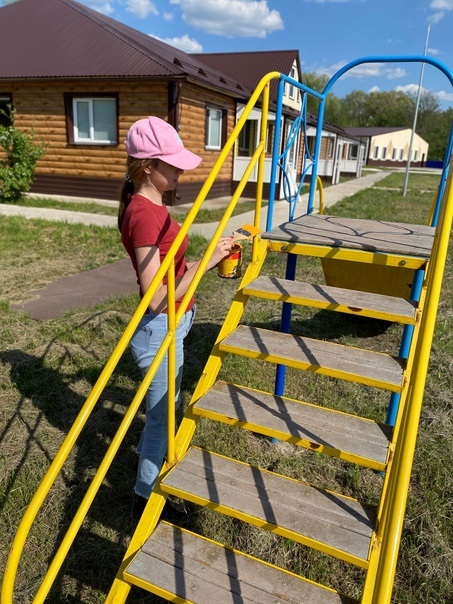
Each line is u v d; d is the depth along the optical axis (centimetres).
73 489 264
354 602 167
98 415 326
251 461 291
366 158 5234
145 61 1162
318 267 676
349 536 170
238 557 183
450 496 262
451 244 897
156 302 196
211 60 2170
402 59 320
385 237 256
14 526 240
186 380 373
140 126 191
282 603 166
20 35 1398
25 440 299
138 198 195
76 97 1245
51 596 210
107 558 227
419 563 227
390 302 216
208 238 826
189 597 167
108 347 416
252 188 1524
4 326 448
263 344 216
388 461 177
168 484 192
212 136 1398
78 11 1407
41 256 698
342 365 198
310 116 1864
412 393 124
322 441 187
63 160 1305
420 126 7956
